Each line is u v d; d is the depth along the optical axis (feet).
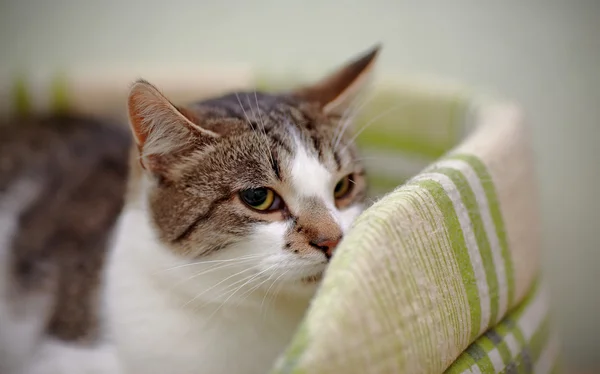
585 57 1.91
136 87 1.19
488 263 1.17
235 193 1.24
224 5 2.08
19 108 1.94
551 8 1.90
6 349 1.67
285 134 1.26
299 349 0.89
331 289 0.93
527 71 1.98
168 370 1.32
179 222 1.26
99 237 1.70
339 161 1.30
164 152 1.27
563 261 2.10
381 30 2.04
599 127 1.96
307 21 2.07
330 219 1.21
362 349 0.93
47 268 1.71
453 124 1.64
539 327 1.36
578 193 2.03
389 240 1.00
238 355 1.31
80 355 1.54
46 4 2.10
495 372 1.16
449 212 1.10
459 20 1.98
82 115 1.96
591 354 2.17
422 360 1.01
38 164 1.90
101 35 2.15
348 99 1.41
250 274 1.24
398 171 1.74
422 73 2.01
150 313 1.31
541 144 2.01
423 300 1.03
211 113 1.31
